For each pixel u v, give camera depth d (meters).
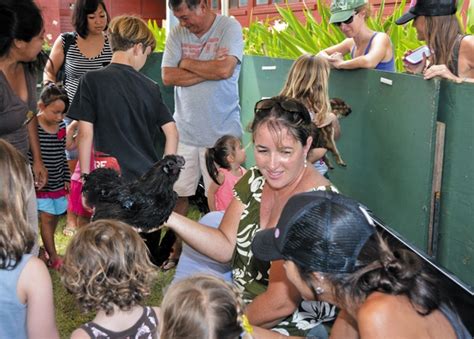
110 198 2.45
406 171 3.87
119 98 3.81
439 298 1.71
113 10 16.56
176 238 4.29
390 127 4.09
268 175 2.39
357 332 2.05
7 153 2.11
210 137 5.00
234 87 5.07
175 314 1.78
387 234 3.49
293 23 7.09
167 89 6.61
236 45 4.94
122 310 2.15
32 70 3.61
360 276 1.68
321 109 3.92
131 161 3.83
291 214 1.78
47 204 4.75
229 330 1.78
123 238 2.18
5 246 2.04
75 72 5.52
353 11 4.75
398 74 3.92
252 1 11.39
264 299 2.35
